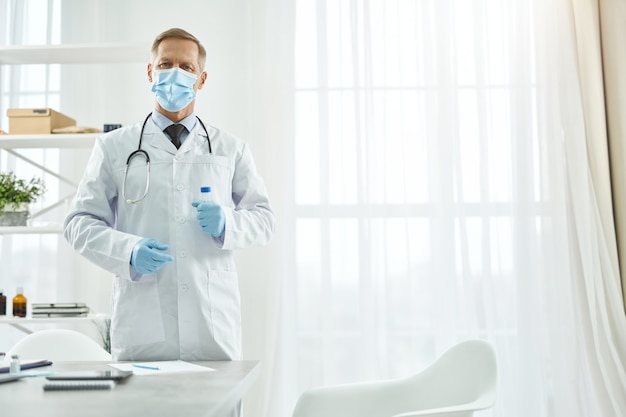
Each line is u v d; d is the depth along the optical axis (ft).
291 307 10.55
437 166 10.78
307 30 11.07
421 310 10.67
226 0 11.30
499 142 10.90
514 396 10.46
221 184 6.42
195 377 4.61
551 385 10.44
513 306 10.66
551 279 10.60
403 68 10.94
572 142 10.72
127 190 6.23
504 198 10.85
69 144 10.24
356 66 10.87
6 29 11.27
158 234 6.14
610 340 10.28
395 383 6.37
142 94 11.16
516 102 10.82
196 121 6.63
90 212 6.19
